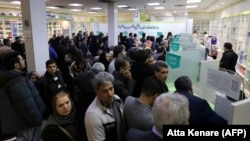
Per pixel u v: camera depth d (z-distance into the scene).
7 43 6.02
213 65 2.44
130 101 1.51
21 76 2.14
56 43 5.43
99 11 14.98
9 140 2.66
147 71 2.45
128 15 19.02
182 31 10.34
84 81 2.35
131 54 3.30
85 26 17.88
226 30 10.00
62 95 1.47
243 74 6.31
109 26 9.66
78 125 1.53
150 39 7.64
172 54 2.72
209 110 1.56
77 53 3.37
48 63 2.79
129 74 2.47
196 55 2.68
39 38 4.44
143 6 11.62
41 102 2.32
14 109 2.09
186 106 0.96
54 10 13.73
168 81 2.76
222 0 8.45
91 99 2.25
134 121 1.38
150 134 0.99
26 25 4.36
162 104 0.94
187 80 1.80
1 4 9.91
